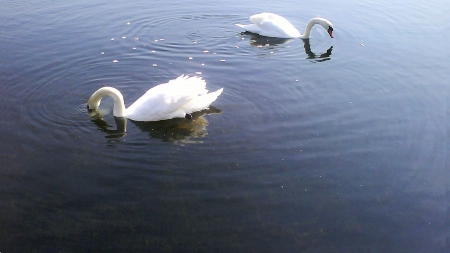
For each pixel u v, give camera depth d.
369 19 19.75
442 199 9.18
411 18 19.69
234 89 13.49
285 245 8.05
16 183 9.32
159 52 16.00
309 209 8.88
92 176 9.56
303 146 10.77
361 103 12.85
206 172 9.76
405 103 12.91
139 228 8.27
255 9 21.06
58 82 13.52
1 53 15.16
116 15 19.08
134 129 11.38
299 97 13.11
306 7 21.52
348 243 8.13
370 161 10.34
